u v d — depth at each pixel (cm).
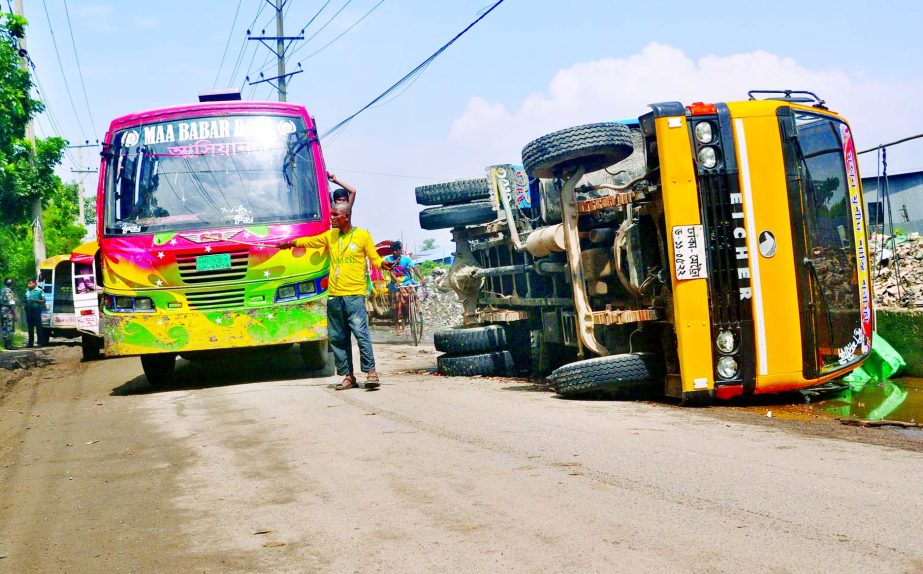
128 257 1073
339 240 979
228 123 1140
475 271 1178
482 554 371
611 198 823
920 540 358
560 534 391
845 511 405
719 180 774
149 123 1137
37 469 642
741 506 421
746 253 773
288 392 992
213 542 418
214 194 1107
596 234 898
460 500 461
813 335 789
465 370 1109
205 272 1073
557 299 987
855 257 841
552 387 952
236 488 525
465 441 630
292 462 592
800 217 789
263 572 369
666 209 769
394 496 479
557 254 980
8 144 2728
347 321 991
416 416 766
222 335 1074
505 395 891
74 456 684
